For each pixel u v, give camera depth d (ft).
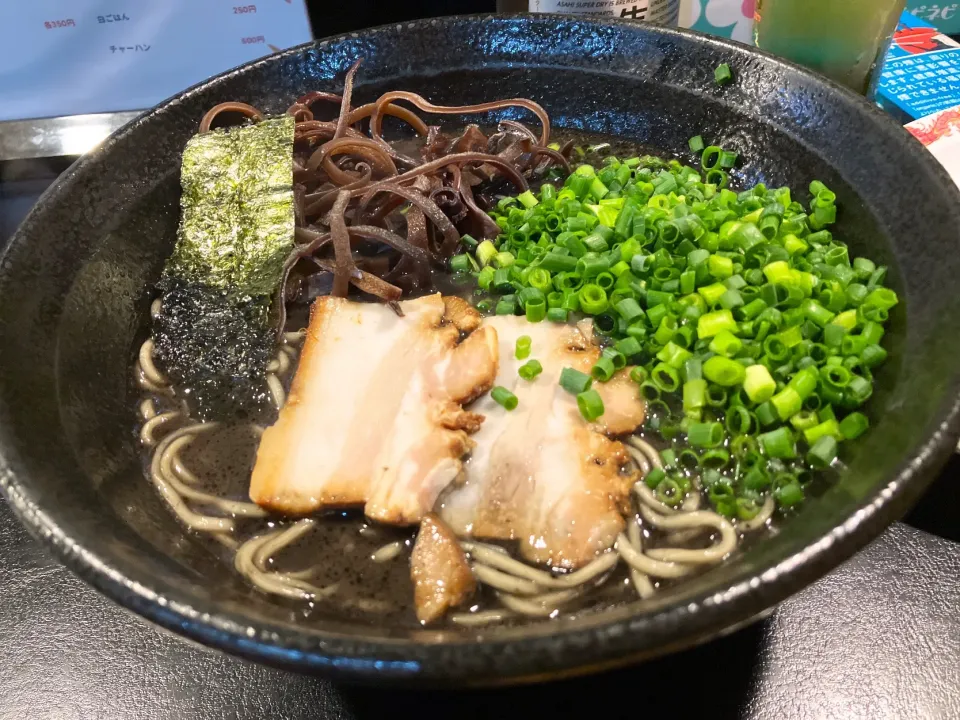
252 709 0.60
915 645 0.61
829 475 0.61
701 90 0.90
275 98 0.94
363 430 0.67
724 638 0.61
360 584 0.60
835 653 0.61
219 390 0.74
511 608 0.58
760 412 0.65
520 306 0.78
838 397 0.64
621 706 0.59
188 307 0.78
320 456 0.65
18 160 1.05
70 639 0.64
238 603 0.49
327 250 0.83
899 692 0.59
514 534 0.62
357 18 1.16
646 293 0.73
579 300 0.75
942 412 0.52
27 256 0.70
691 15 1.06
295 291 0.81
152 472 0.68
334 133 0.90
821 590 0.64
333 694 0.61
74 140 1.07
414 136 1.03
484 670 0.43
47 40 1.01
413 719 0.59
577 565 0.60
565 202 0.83
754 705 0.59
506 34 0.95
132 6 0.99
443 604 0.57
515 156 0.92
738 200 0.81
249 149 0.86
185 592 0.48
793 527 0.53
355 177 0.89
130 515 0.60
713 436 0.63
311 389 0.70
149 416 0.73
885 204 0.73
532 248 0.81
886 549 0.66
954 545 0.66
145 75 1.07
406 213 0.86
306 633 0.45
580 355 0.71
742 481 0.63
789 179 0.85
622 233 0.78
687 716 0.58
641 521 0.63
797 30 0.90
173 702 0.61
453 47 0.96
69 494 0.55
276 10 1.03
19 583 0.67
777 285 0.69
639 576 0.60
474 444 0.66
